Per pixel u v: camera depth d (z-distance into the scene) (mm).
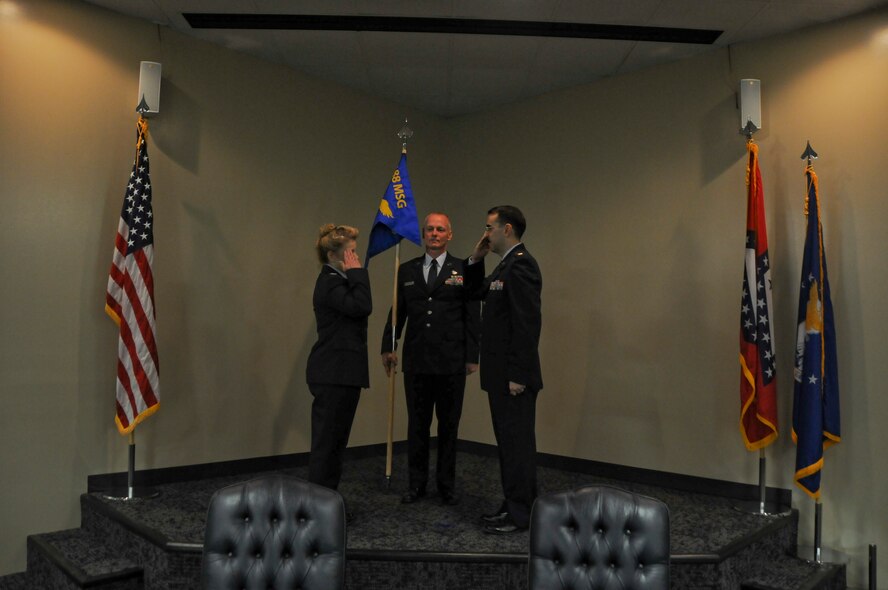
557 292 4980
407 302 3811
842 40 3943
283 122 4742
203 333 4297
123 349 3713
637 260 4633
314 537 2188
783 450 3996
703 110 4414
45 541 3539
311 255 4859
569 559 2189
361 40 4348
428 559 2947
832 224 3924
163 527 3227
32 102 3709
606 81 4852
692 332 4375
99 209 3914
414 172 5492
